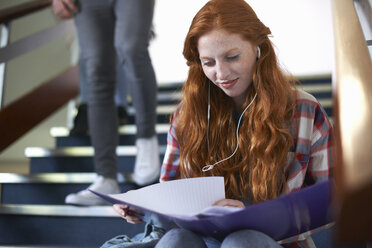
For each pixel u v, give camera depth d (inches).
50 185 78.4
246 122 41.1
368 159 14.0
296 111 39.8
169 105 115.2
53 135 99.7
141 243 41.1
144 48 73.6
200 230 33.1
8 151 134.0
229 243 29.1
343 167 14.4
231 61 37.9
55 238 71.5
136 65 72.8
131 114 109.6
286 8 147.2
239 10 37.8
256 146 39.0
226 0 38.1
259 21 38.9
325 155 39.3
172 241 31.4
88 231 70.3
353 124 16.3
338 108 18.1
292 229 33.1
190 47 40.3
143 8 72.4
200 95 43.5
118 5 73.8
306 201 28.8
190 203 36.0
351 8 35.1
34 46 94.6
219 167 41.6
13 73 136.2
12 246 69.6
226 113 43.0
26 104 95.6
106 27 76.7
